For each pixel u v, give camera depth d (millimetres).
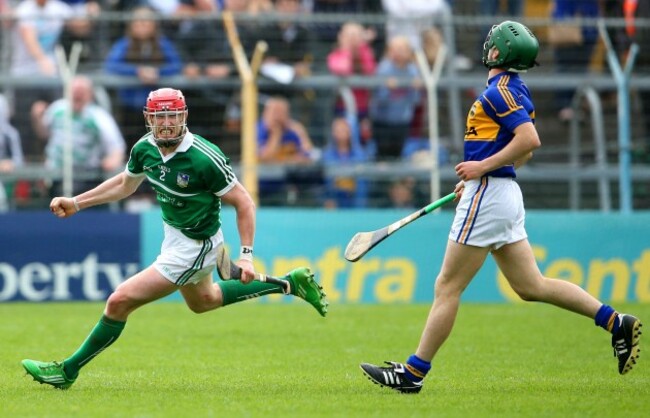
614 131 55594
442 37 55594
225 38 53094
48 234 49219
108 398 23578
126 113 52594
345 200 52375
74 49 50906
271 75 52344
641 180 53125
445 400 23312
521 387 25547
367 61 54812
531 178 53406
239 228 24594
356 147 54156
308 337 37000
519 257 24234
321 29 54469
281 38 53438
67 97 49438
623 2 58438
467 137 24266
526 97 24000
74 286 49250
